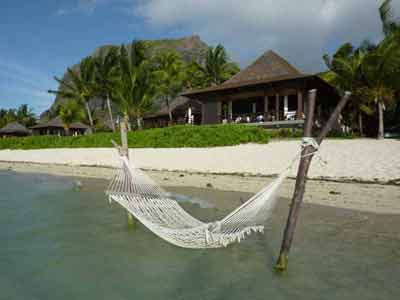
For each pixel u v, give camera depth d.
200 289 4.28
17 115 63.91
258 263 4.98
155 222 5.38
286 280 4.35
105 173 17.22
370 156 12.14
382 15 21.05
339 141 17.28
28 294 4.30
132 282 4.57
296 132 21.64
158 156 17.91
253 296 3.99
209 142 18.91
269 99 27.92
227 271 4.76
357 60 23.61
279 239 5.95
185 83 38.31
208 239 5.02
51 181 15.59
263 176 11.77
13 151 30.41
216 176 12.73
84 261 5.37
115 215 8.35
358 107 26.02
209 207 8.49
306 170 4.57
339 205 7.78
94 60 35.19
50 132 47.44
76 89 36.28
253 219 5.23
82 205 9.64
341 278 4.30
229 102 27.27
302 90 23.45
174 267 5.03
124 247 5.98
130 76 29.33
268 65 27.50
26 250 5.91
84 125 47.06
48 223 7.70
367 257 4.88
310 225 6.48
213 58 38.31
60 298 4.17
